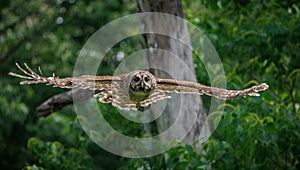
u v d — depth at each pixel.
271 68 21.31
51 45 35.22
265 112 17.86
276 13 21.06
